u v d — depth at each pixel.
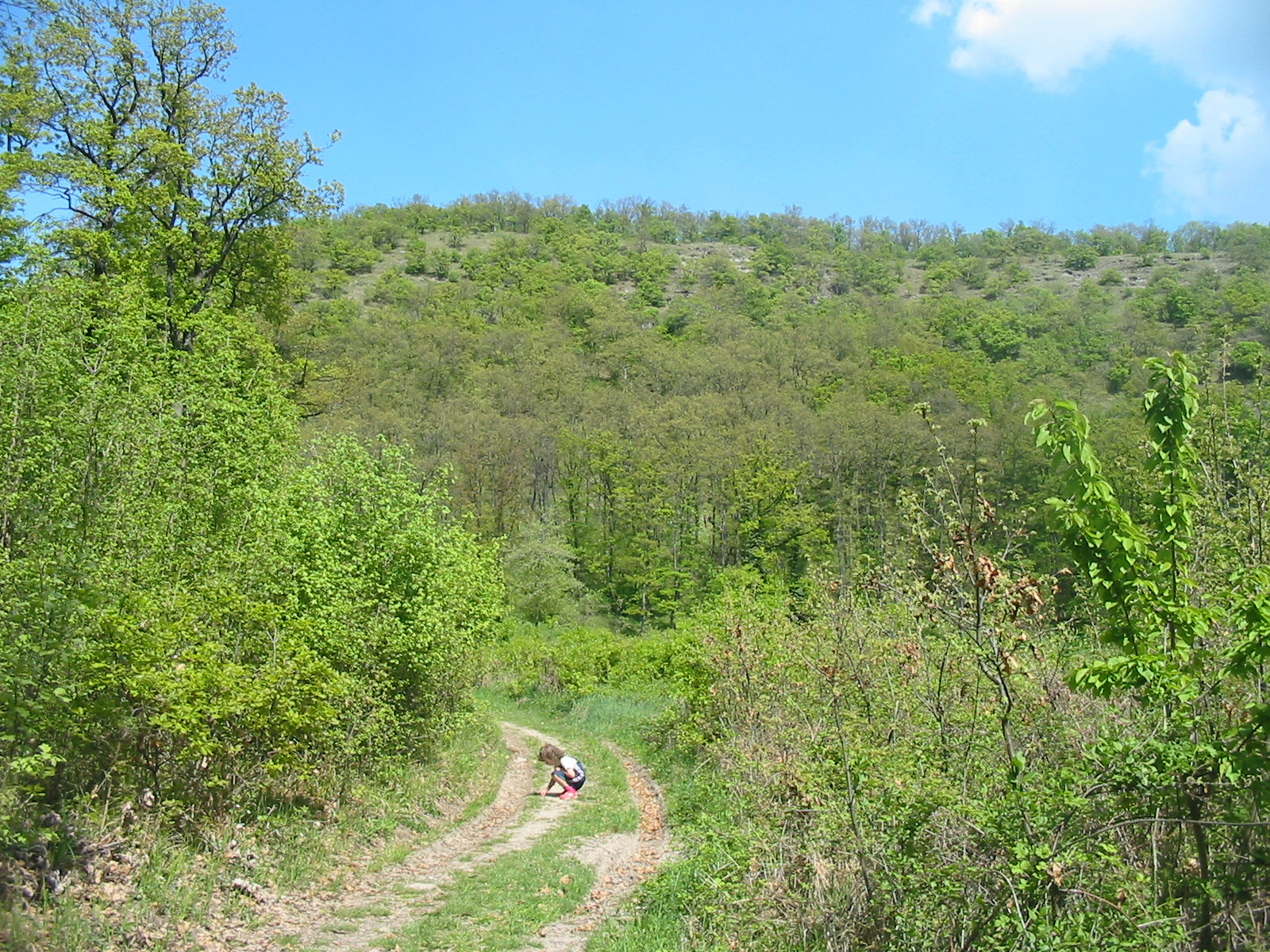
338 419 44.91
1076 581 5.27
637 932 7.09
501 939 7.13
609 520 59.03
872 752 6.22
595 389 71.94
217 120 23.70
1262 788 4.13
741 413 61.34
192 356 17.70
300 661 9.04
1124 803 4.57
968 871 4.67
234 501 14.16
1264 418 6.12
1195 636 4.85
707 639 13.20
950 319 92.75
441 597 13.30
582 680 25.20
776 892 6.39
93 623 7.64
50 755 6.30
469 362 73.31
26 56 21.00
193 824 8.02
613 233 159.00
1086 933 4.18
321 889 8.16
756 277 133.75
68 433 10.49
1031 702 5.73
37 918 5.69
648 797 14.01
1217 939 4.34
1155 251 137.25
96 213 21.28
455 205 162.88
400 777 11.83
